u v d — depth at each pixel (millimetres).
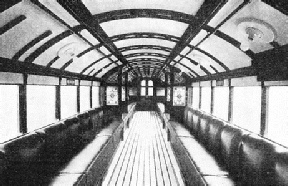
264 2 3387
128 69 17156
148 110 25250
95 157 5977
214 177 4938
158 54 11312
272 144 4211
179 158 7934
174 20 5246
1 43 4461
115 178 6809
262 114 5496
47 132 5809
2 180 3986
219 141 6461
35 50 5555
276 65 4660
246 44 4770
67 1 3662
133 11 5004
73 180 4555
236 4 3811
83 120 8531
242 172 4867
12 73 5160
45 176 4746
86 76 10875
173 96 13641
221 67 8094
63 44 6152
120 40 7820
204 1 4230
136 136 12500
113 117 13148
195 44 7059
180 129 10023
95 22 5133
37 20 4387
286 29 3789
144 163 8148
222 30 5117
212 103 9906
